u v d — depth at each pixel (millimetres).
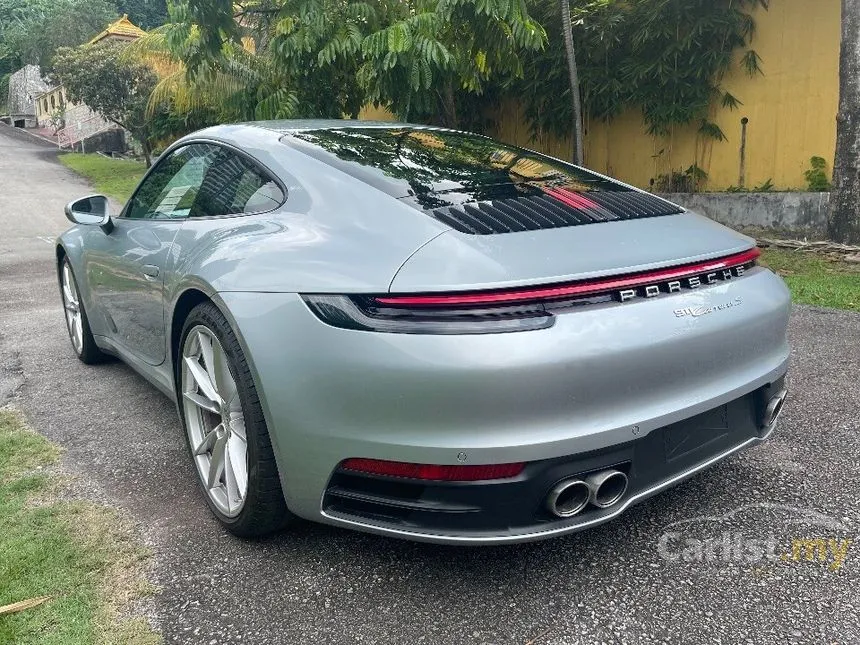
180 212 2971
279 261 2133
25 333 5191
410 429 1823
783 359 2418
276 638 1884
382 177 2334
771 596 2025
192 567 2201
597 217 2275
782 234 8141
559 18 9109
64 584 2100
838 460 2863
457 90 9938
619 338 1872
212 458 2428
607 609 1982
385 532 1939
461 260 1860
